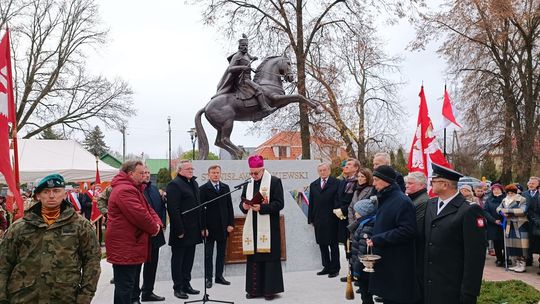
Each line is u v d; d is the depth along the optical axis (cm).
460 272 374
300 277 768
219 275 731
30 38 2373
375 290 425
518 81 2181
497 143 2211
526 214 891
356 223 553
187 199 656
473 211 370
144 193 644
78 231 355
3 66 509
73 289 345
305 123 1880
